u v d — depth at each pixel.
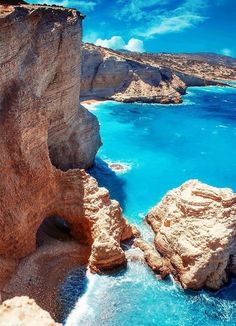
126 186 39.50
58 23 29.30
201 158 50.94
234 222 24.42
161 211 29.52
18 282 21.67
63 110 33.41
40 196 24.75
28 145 23.58
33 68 25.47
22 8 25.05
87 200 26.72
